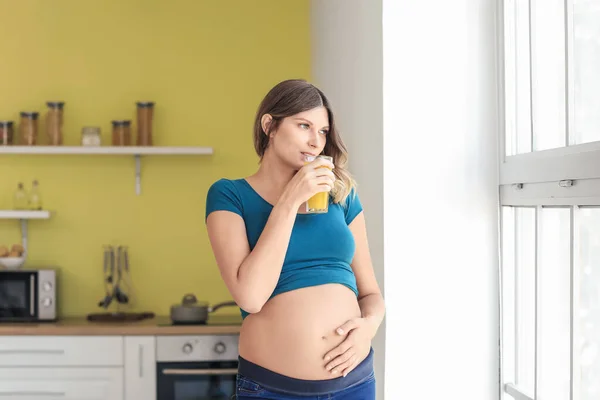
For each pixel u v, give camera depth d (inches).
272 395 71.1
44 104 171.3
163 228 171.8
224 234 71.9
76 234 170.9
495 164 100.6
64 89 171.8
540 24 87.4
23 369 148.6
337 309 72.0
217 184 74.7
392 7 100.3
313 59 168.7
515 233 96.3
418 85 100.4
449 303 100.0
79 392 148.6
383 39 100.0
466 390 99.9
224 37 173.6
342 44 130.3
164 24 172.9
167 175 172.2
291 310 71.0
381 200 100.7
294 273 72.0
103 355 148.8
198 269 172.2
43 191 170.7
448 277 100.0
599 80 72.8
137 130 165.8
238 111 173.5
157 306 171.3
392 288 99.7
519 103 95.3
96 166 171.6
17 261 162.7
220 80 173.5
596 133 74.0
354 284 75.4
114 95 172.1
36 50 171.6
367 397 73.5
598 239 73.1
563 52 80.5
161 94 172.7
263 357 71.6
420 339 99.9
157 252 171.8
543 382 86.0
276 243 68.6
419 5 100.5
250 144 173.5
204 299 171.9
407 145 100.1
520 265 94.8
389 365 99.5
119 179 171.8
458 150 100.5
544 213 85.9
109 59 172.2
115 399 148.5
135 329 148.9
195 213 172.4
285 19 174.2
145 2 172.7
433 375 99.8
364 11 111.2
